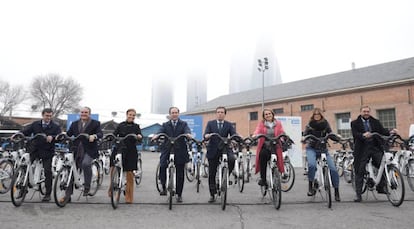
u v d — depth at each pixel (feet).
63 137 16.63
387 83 64.03
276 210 15.71
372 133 17.20
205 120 115.85
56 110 136.46
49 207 15.71
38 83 136.05
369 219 13.93
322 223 13.33
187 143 18.81
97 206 16.24
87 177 17.42
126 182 17.26
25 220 13.25
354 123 18.31
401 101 62.13
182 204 17.07
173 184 16.20
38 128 17.38
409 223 13.29
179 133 17.99
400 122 61.87
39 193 18.88
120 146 16.84
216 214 14.83
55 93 137.69
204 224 13.10
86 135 16.85
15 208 15.33
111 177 15.60
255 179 28.84
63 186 16.03
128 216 14.26
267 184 17.74
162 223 13.17
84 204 16.66
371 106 67.31
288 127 38.83
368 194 20.38
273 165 16.46
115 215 14.40
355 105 70.38
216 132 17.81
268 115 18.43
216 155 17.38
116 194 16.08
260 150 17.95
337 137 17.58
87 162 17.16
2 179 18.51
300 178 30.53
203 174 30.04
